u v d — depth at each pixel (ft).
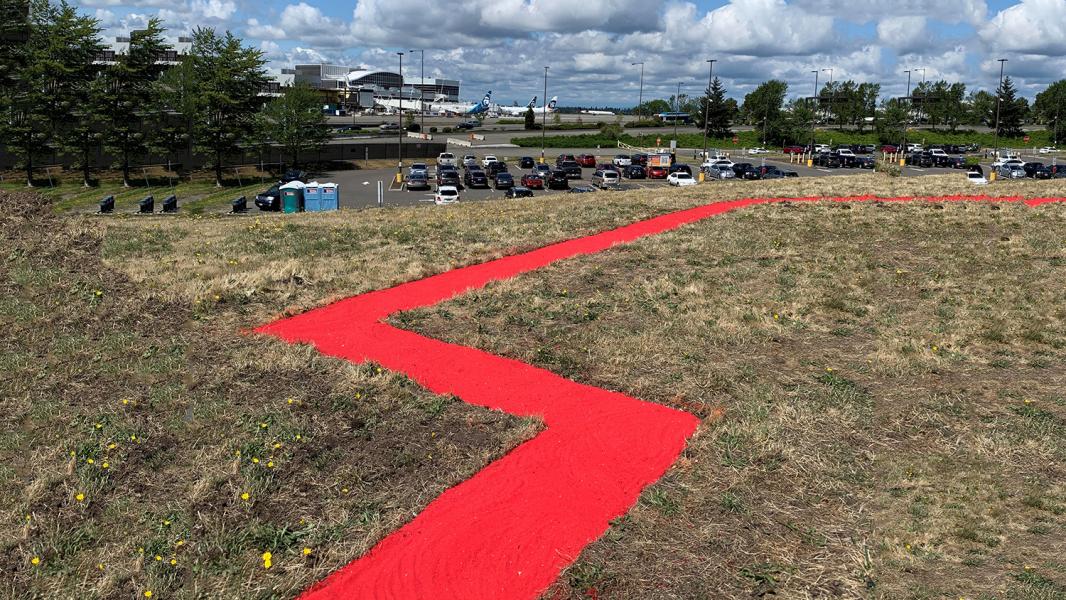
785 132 372.99
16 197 82.07
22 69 200.75
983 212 98.17
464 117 612.70
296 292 62.69
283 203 157.79
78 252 69.77
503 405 44.16
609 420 42.22
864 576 28.53
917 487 35.17
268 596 28.19
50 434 38.40
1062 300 63.98
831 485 35.35
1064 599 26.37
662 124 449.06
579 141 361.71
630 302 61.93
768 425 40.75
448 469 36.83
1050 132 400.88
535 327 56.29
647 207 106.73
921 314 60.95
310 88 275.39
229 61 223.10
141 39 212.64
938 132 407.64
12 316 53.16
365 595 28.55
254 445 37.65
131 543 30.60
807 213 99.04
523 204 119.44
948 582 27.99
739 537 31.42
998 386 46.98
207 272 65.31
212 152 220.43
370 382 45.68
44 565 29.27
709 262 74.64
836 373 48.65
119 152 212.02
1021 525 31.86
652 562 29.89
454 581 29.19
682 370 48.78
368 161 278.87
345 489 34.81
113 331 52.26
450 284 66.69
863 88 422.00
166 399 42.50
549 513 33.55
